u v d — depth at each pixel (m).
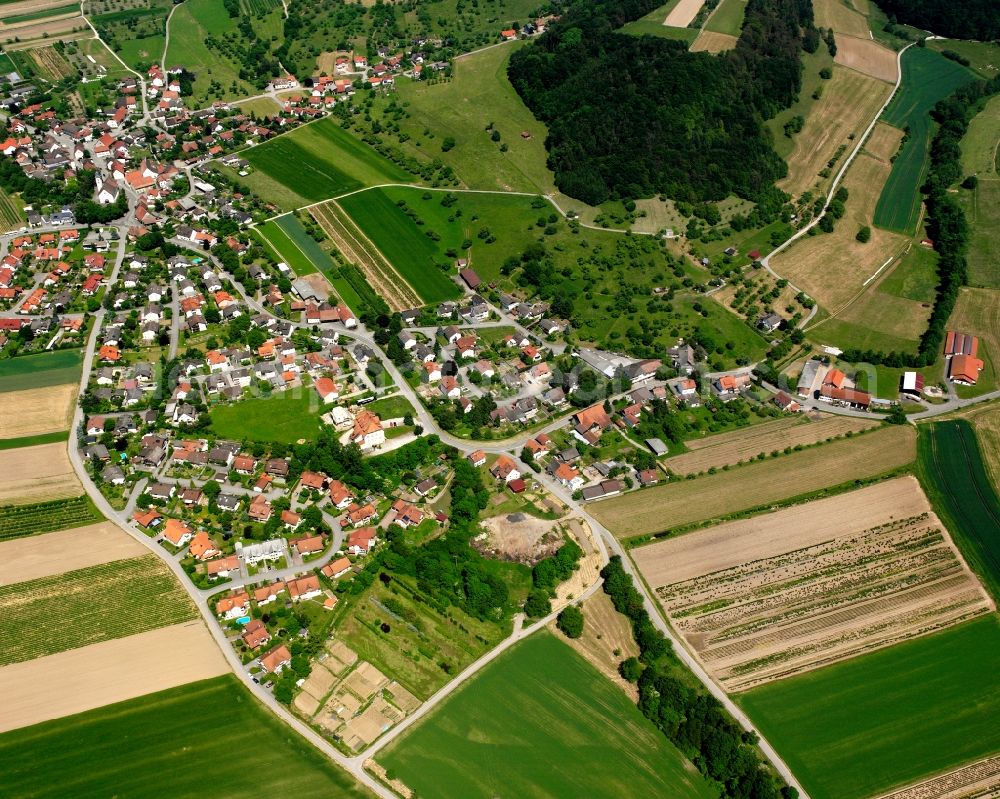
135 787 154.62
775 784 156.62
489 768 159.12
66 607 182.38
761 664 177.00
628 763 161.00
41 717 164.00
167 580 188.38
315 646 177.00
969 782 158.50
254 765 157.88
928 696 172.12
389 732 163.75
